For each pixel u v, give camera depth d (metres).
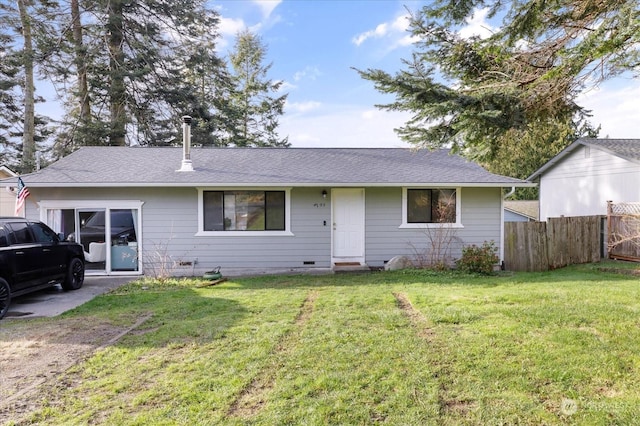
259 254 11.49
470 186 11.20
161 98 22.11
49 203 10.89
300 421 3.12
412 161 12.95
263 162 12.76
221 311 6.62
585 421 3.05
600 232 12.73
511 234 11.60
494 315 5.77
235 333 5.32
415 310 6.36
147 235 11.23
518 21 4.43
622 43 3.77
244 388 3.70
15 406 3.51
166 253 11.26
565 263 11.98
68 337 5.46
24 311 7.24
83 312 7.04
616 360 4.09
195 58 23.58
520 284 8.55
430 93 5.26
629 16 3.58
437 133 5.74
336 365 4.15
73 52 19.19
